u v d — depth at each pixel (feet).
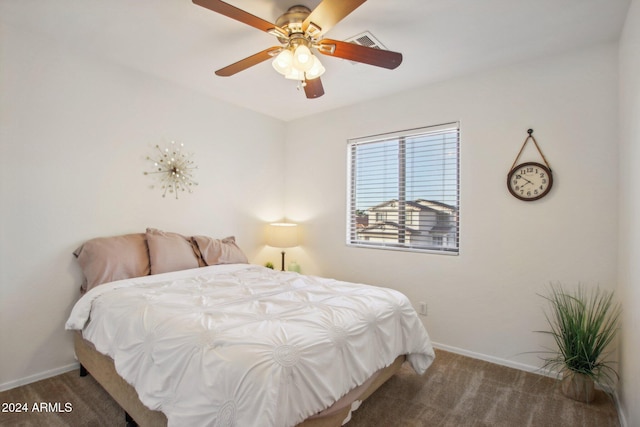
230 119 11.35
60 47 7.60
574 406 6.52
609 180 7.08
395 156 10.57
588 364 6.64
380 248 10.65
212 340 4.48
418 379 7.57
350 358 5.20
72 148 7.80
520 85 8.18
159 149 9.46
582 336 6.66
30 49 7.16
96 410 6.24
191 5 6.10
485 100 8.66
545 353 7.78
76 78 7.85
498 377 7.68
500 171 8.43
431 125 9.59
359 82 9.48
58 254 7.60
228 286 7.36
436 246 9.73
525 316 8.05
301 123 12.91
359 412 6.25
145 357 5.01
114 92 8.50
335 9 4.98
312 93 7.70
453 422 5.98
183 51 7.87
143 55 8.09
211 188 10.82
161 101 9.48
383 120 10.63
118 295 6.61
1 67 6.79
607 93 7.14
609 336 7.02
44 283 7.39
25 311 7.14
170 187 9.72
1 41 6.79
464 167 8.96
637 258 5.28
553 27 6.65
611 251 7.05
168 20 6.59
